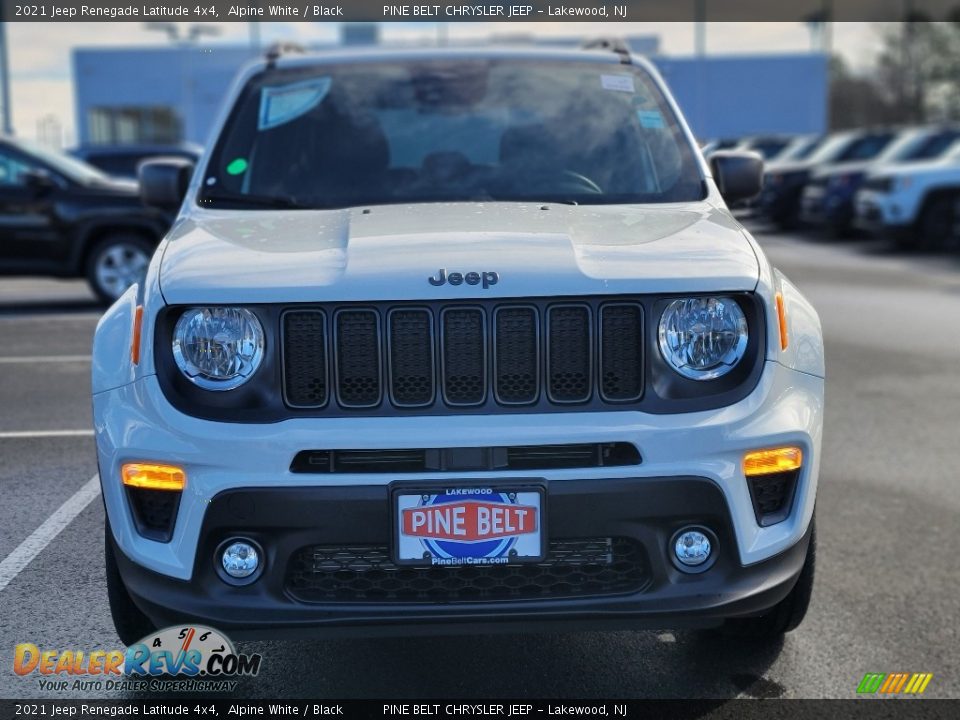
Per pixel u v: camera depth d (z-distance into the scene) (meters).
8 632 3.69
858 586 4.13
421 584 2.92
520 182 4.05
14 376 7.95
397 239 3.19
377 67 4.61
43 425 6.48
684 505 2.89
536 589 2.94
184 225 3.67
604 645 3.65
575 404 2.93
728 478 2.93
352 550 2.90
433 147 4.20
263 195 4.02
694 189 4.01
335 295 2.89
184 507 2.89
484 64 4.62
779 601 3.16
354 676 3.44
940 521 4.84
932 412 6.85
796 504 3.07
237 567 2.91
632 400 2.94
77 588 4.05
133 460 2.94
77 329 10.21
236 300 2.91
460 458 2.87
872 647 3.62
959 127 20.05
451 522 2.85
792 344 3.13
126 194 11.73
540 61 4.66
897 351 8.91
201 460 2.86
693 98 46.28
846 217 18.80
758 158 4.42
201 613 2.90
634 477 2.87
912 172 16.55
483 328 2.91
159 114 43.78
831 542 4.59
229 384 2.92
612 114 4.33
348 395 2.92
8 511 4.90
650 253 3.12
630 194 3.99
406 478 2.84
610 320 2.96
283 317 2.91
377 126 4.28
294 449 2.84
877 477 5.50
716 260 3.09
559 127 4.27
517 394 2.94
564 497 2.86
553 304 2.93
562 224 3.40
